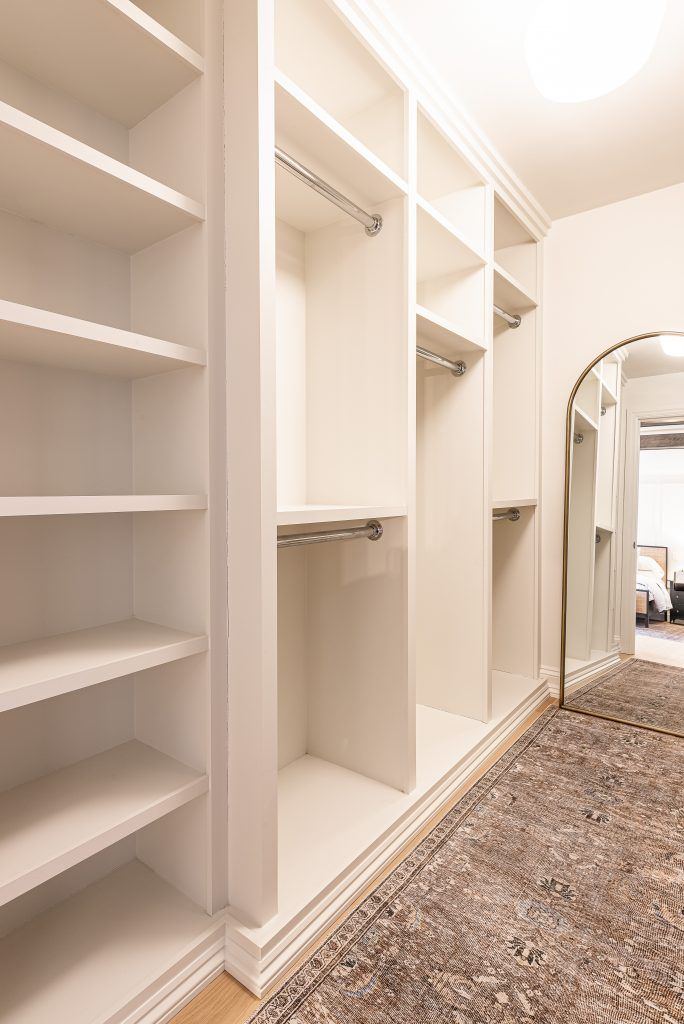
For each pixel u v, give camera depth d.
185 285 1.23
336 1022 1.07
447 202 2.33
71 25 1.01
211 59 1.17
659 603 2.49
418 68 1.68
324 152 1.46
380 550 1.78
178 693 1.30
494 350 2.95
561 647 2.74
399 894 1.41
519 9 1.47
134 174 1.03
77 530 1.31
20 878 0.88
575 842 1.62
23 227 1.17
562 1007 1.10
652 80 1.77
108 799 1.13
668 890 1.42
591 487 2.70
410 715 1.74
